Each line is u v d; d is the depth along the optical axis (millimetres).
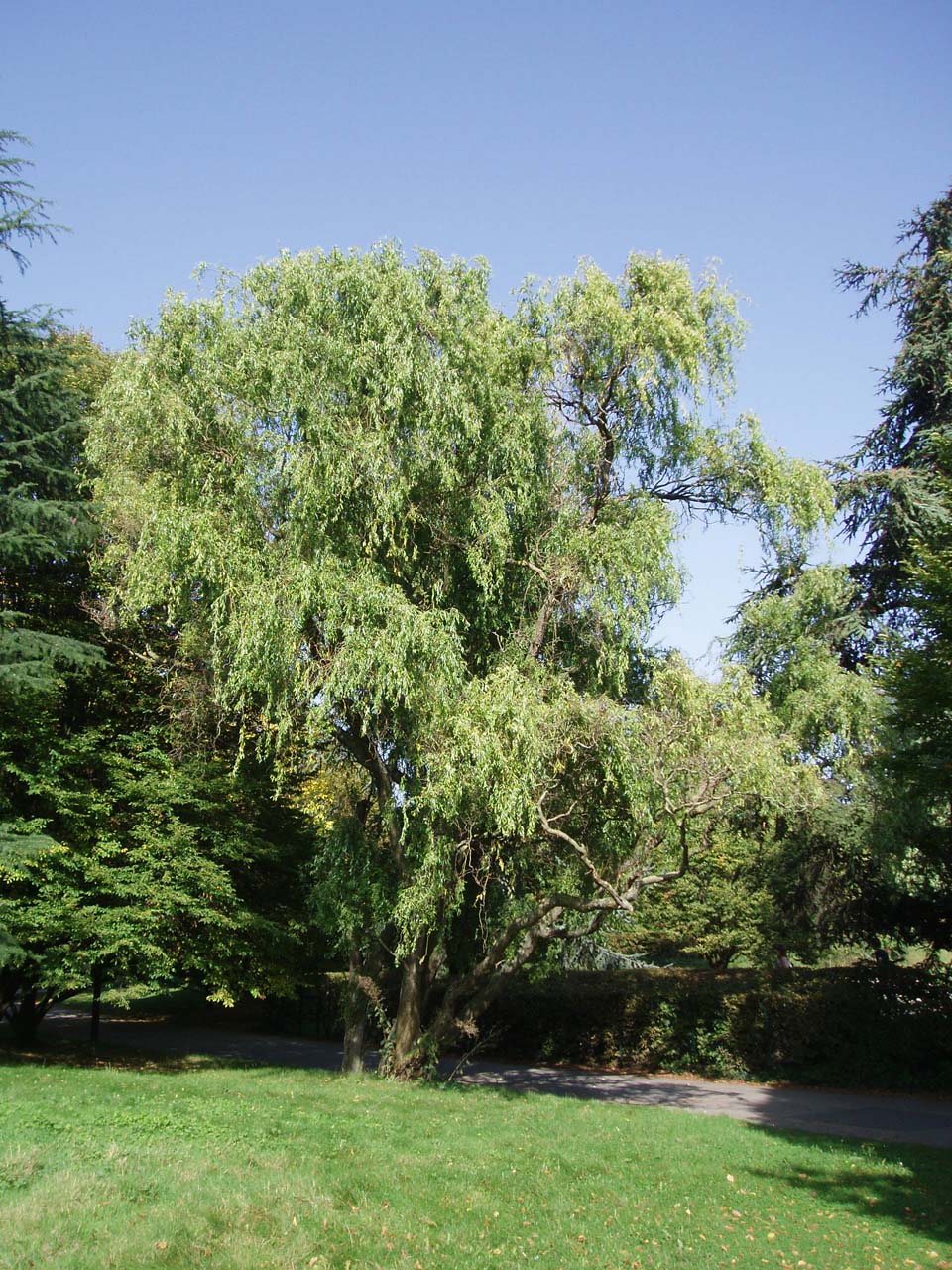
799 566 15602
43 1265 5820
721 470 15188
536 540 14453
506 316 15156
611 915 14781
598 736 12156
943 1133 13305
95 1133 8969
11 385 15539
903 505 19047
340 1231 6855
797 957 26500
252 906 18453
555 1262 6531
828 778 15242
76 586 17953
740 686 12508
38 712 15836
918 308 20594
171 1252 6176
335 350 13211
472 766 11898
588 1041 22844
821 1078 19188
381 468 13070
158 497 13594
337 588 12570
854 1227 7785
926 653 12688
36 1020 18641
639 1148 10656
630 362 14695
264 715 13211
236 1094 12672
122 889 15328
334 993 25250
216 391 13492
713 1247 7109
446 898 14227
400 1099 13180
